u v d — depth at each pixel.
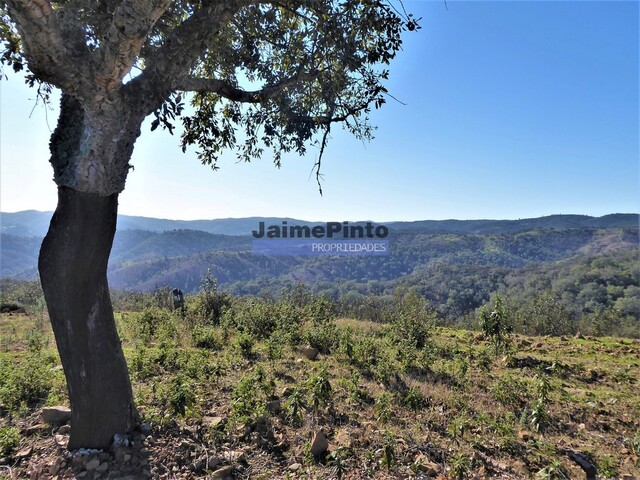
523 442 4.36
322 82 4.52
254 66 4.87
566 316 24.86
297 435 4.02
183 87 3.69
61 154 2.96
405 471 3.54
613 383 6.64
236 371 6.04
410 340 8.46
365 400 5.16
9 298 17.16
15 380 4.79
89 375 3.30
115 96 2.83
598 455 4.14
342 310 21.59
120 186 3.17
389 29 3.90
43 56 2.53
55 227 3.09
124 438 3.41
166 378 5.45
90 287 3.22
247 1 3.27
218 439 3.75
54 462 3.25
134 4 2.40
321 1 3.67
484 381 6.29
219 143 5.49
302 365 6.60
